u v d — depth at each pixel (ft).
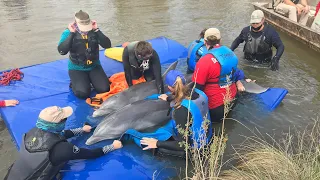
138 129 11.99
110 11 31.86
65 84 16.06
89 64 15.10
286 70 18.49
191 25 27.40
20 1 35.68
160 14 30.68
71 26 14.32
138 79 15.25
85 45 14.55
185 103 10.69
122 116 12.14
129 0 36.22
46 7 33.27
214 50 12.73
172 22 28.27
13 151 12.32
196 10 31.91
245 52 19.33
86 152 10.59
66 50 14.52
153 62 14.25
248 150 11.80
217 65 12.44
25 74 16.93
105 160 11.09
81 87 14.66
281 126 13.32
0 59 21.31
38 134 9.59
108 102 13.51
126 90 13.93
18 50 22.72
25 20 29.12
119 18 29.58
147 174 10.57
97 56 15.21
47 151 9.36
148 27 27.04
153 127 12.08
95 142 11.87
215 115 13.19
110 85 15.58
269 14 25.40
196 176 9.39
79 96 14.70
